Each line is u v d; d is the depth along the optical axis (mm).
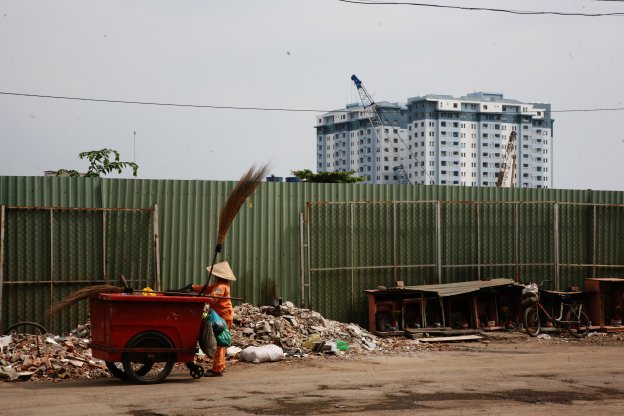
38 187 15625
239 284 16938
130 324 10695
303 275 17328
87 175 24438
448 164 130625
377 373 11867
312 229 17547
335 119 141625
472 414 8508
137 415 8383
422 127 131000
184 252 16547
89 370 11930
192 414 8438
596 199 20094
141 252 16250
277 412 8555
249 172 11883
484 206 19047
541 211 19562
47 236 15695
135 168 24969
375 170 133875
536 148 135625
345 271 17812
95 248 15961
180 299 10906
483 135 132750
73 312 15758
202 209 16688
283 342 14570
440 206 18578
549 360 13594
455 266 18625
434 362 13344
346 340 15438
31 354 12383
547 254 19578
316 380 11078
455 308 18078
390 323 17484
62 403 9094
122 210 16047
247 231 17047
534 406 9023
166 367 10906
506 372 11945
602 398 9625
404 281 18297
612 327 18562
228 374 11844
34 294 15547
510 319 18516
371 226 18078
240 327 15062
